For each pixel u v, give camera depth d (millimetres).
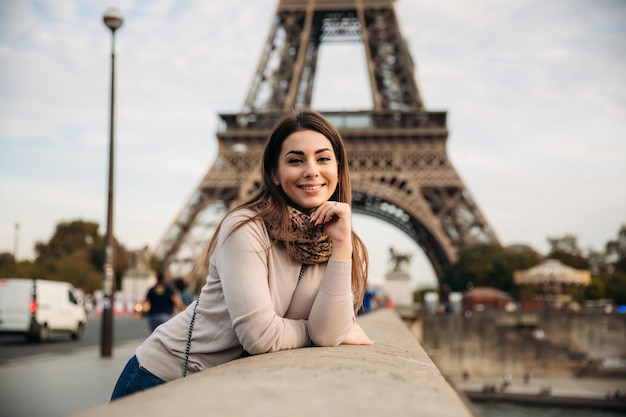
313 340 6242
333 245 6230
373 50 93062
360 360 4684
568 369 84375
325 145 6680
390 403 2961
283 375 3650
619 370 82750
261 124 86125
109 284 32406
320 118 6809
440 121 85438
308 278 6367
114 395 6102
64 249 162875
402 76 91438
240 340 5828
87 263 150750
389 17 93750
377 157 84250
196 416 2559
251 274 5902
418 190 82188
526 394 70812
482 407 69375
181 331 6039
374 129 84812
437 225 80500
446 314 88812
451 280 106500
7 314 41250
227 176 81500
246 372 3926
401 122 86562
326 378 3545
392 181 85125
